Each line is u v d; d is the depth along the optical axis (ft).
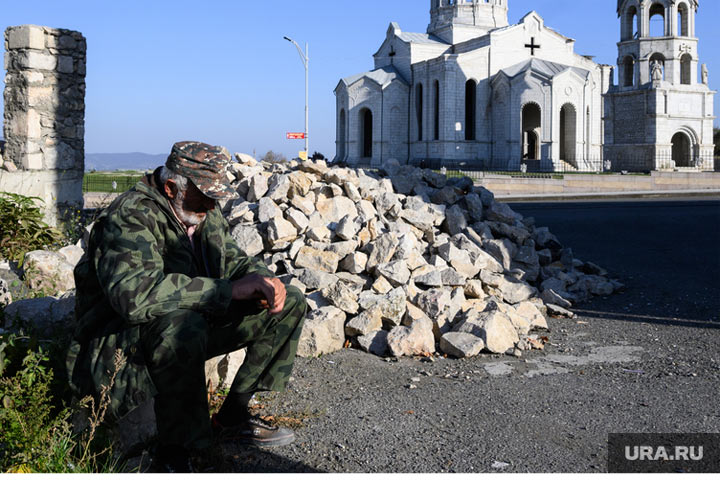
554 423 12.89
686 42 161.07
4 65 35.19
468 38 168.96
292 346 11.22
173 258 10.41
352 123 165.27
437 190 28.50
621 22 167.94
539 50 156.35
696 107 163.12
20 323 13.73
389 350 17.81
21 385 11.09
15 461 9.54
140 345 9.56
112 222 9.80
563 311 22.71
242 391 11.28
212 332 10.79
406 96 163.32
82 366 10.01
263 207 22.34
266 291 10.23
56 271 18.54
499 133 150.61
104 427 10.62
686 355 17.81
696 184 115.55
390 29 172.14
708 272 29.32
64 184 36.24
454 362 17.24
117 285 9.27
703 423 12.82
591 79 145.07
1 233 23.65
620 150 167.02
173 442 9.48
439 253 23.09
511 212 28.63
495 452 11.44
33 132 34.63
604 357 17.79
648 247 36.47
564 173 120.37
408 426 12.68
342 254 21.01
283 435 11.65
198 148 10.29
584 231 43.88
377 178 28.07
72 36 36.24
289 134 115.34
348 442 11.85
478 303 20.81
